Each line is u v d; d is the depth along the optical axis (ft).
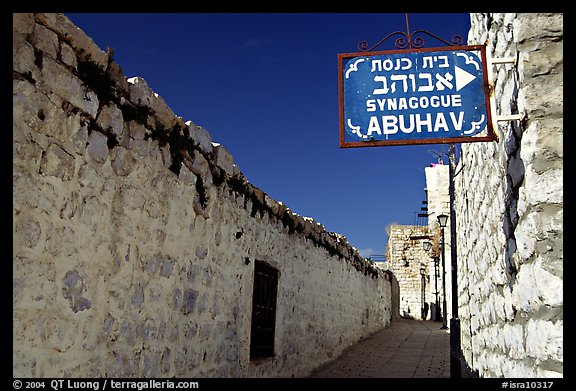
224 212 20.39
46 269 11.03
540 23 9.67
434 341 50.21
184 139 17.19
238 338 21.38
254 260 23.40
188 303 17.30
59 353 11.36
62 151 11.65
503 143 12.56
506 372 13.74
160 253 15.69
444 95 11.10
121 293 13.71
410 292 91.86
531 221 9.41
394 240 94.99
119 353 13.52
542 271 9.04
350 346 43.14
